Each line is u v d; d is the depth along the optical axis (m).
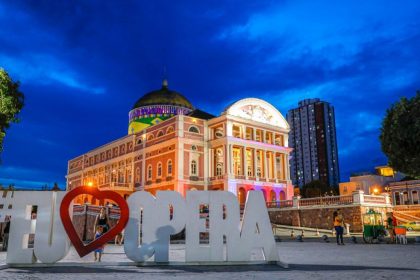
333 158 150.88
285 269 11.68
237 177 53.28
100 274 10.85
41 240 12.66
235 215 13.26
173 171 53.25
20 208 12.94
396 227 23.14
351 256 15.57
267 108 60.12
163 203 13.12
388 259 14.30
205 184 54.31
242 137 55.81
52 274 10.92
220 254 12.95
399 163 24.66
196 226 13.07
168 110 68.06
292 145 159.62
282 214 41.06
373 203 35.09
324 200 37.19
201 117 60.47
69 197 12.87
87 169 77.62
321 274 10.45
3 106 20.31
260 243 13.15
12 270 11.87
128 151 65.06
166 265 12.77
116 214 31.17
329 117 154.38
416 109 23.06
